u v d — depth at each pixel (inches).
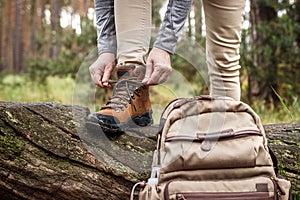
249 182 62.4
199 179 63.2
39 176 69.9
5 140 70.1
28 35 729.0
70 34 277.3
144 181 66.4
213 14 76.1
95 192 71.5
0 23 730.2
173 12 67.0
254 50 207.9
